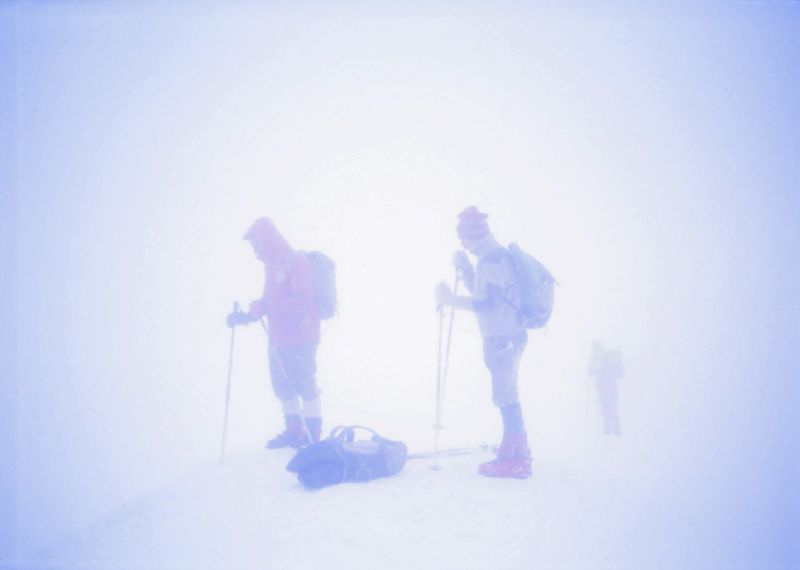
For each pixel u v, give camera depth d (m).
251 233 5.55
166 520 3.73
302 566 2.90
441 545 3.09
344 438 4.49
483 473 4.28
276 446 5.41
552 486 4.07
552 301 4.39
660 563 3.06
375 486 4.02
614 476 4.89
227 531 3.40
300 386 5.24
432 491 3.89
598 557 3.05
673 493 4.59
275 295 5.36
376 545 3.10
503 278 4.27
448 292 4.63
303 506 3.69
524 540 3.17
